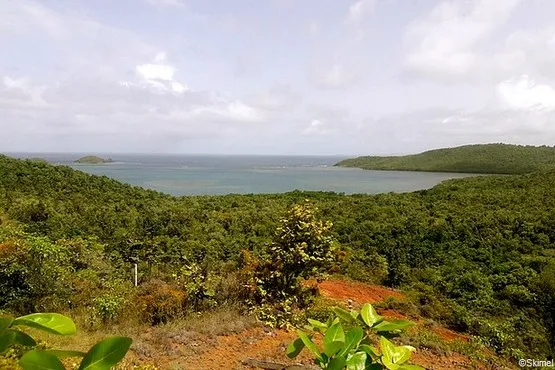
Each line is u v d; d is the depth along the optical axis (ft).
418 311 37.52
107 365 1.99
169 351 19.16
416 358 22.82
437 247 78.02
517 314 48.06
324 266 28.30
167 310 24.21
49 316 2.22
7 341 2.11
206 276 28.12
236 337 21.71
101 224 81.92
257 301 26.76
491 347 29.09
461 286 55.88
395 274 56.39
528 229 85.66
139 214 96.02
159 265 51.75
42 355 1.96
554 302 50.08
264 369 18.25
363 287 43.24
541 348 35.60
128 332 21.45
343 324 3.40
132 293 26.94
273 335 22.47
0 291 25.04
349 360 2.67
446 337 30.17
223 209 118.01
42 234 66.59
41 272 26.89
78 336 20.27
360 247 78.23
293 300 26.71
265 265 27.81
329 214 108.88
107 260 47.57
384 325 3.20
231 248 64.90
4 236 31.96
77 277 31.58
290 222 27.86
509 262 67.00
